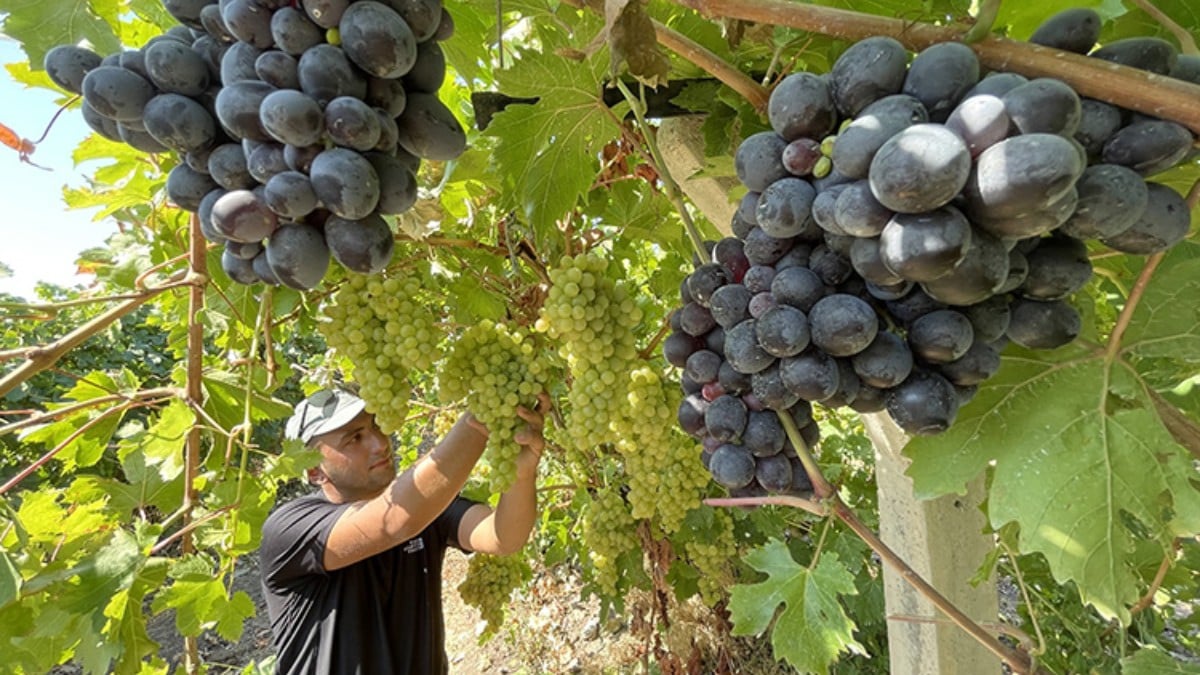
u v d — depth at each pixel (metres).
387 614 2.86
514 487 2.68
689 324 1.18
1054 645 2.92
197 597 1.86
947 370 0.96
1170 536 0.98
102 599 1.64
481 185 2.45
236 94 0.97
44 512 1.77
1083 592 1.00
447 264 2.40
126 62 1.06
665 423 1.82
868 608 3.82
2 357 1.61
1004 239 0.76
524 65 1.44
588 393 1.73
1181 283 1.07
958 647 1.78
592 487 3.71
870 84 0.83
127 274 2.41
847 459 4.26
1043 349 1.02
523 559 3.94
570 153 1.69
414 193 1.11
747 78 1.20
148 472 2.00
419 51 1.10
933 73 0.79
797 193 0.88
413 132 1.14
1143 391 1.06
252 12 0.98
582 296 1.64
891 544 1.86
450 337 2.50
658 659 3.95
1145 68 0.79
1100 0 1.12
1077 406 1.08
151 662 2.27
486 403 2.01
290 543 2.66
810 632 1.29
